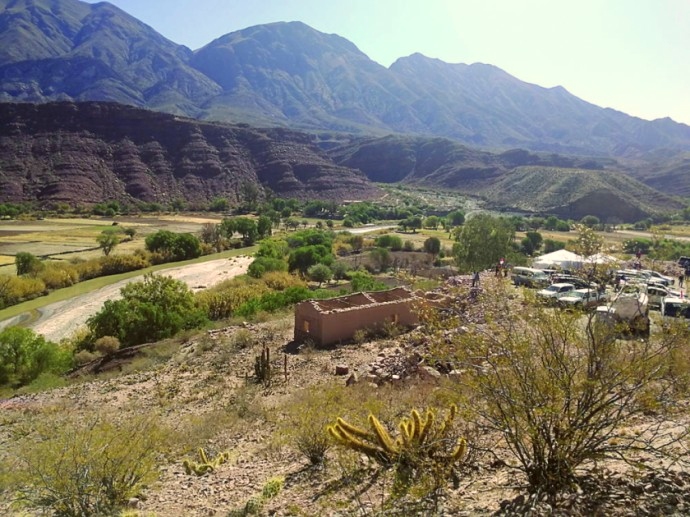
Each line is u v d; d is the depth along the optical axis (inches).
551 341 214.1
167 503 307.6
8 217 4515.3
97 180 6067.9
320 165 7770.7
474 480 240.8
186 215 5295.3
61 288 1991.9
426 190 7839.6
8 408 672.4
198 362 810.8
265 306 1200.8
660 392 207.0
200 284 1953.7
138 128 7219.5
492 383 210.5
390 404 410.3
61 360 980.6
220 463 375.9
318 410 370.6
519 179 6525.6
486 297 252.1
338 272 2021.4
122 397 674.2
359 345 755.4
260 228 3521.2
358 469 287.6
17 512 306.5
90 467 305.0
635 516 173.5
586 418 198.8
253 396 577.6
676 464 215.0
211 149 7377.0
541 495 198.8
